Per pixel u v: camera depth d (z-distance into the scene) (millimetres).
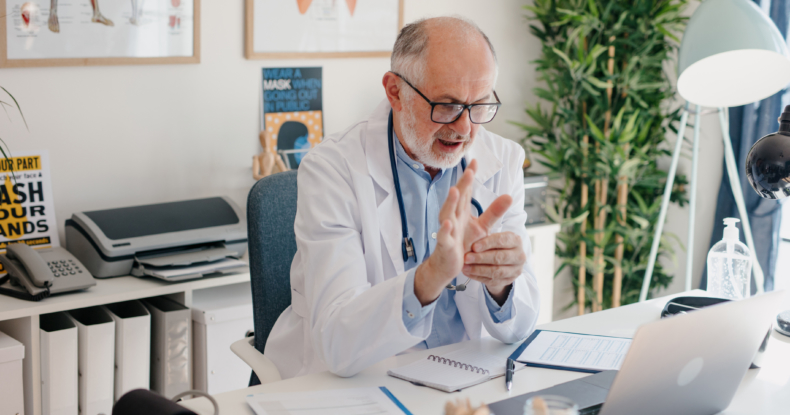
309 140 2502
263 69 2373
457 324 1383
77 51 2025
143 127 2180
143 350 1838
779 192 1178
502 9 2898
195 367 2002
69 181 2072
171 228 1973
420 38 1212
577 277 3094
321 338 1082
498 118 2971
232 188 2381
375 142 1370
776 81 1854
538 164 3094
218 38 2275
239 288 2139
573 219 2816
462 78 1181
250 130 2387
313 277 1201
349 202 1291
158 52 2158
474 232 1047
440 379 1044
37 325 1688
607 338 1224
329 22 2469
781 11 2283
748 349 916
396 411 944
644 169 2793
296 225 1304
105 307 1894
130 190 2184
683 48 1896
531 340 1229
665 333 789
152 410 841
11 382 1643
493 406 942
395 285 1040
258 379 1413
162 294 1998
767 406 977
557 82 2859
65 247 2074
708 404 929
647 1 2643
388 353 1065
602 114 2809
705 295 1491
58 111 2029
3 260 1779
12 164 1957
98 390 1778
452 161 1273
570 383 1020
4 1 1891
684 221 2848
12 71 1941
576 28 2742
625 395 812
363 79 2604
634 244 2863
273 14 2346
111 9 2059
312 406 962
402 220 1323
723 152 2596
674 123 2844
